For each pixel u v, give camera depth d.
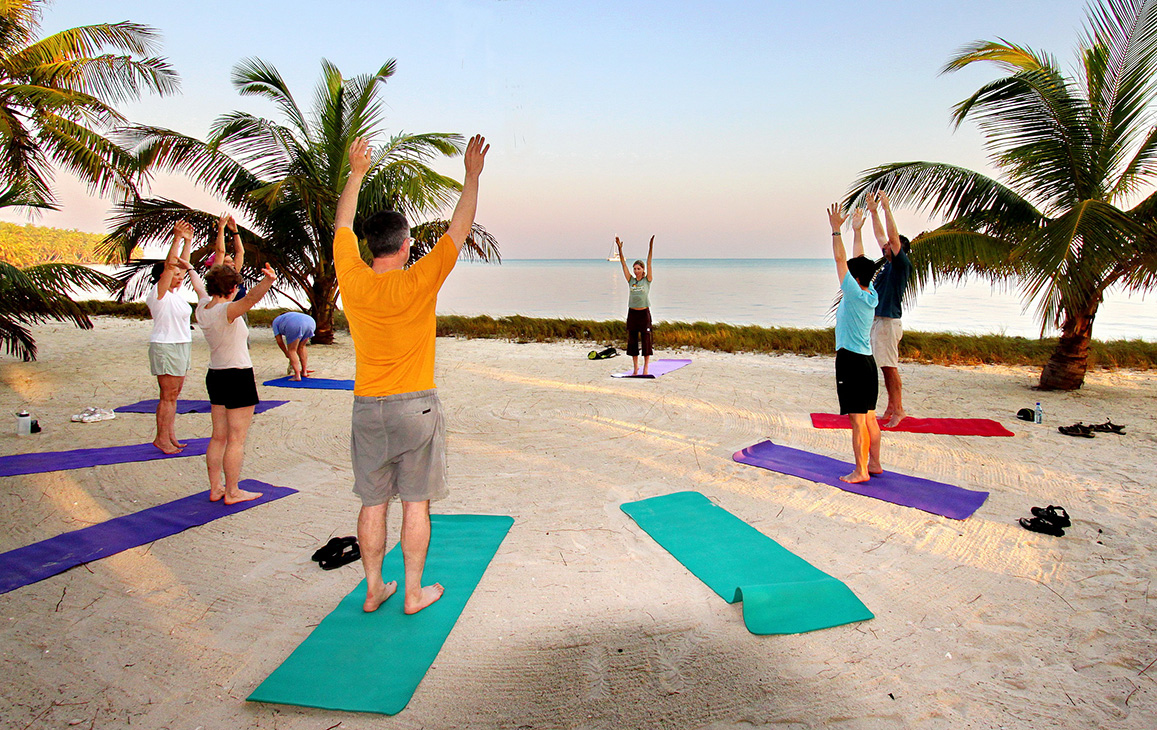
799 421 6.53
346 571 3.23
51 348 11.63
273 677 2.32
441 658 2.47
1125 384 8.61
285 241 12.48
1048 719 2.12
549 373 9.72
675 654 2.50
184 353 5.29
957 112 8.00
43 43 9.38
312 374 9.55
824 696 2.25
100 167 9.15
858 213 4.45
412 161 11.66
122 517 3.93
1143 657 2.45
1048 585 3.03
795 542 3.57
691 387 8.45
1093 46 7.61
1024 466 4.94
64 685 2.30
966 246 7.76
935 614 2.78
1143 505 4.07
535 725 2.11
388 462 2.59
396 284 2.37
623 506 4.11
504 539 3.63
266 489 4.48
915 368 10.15
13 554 3.38
